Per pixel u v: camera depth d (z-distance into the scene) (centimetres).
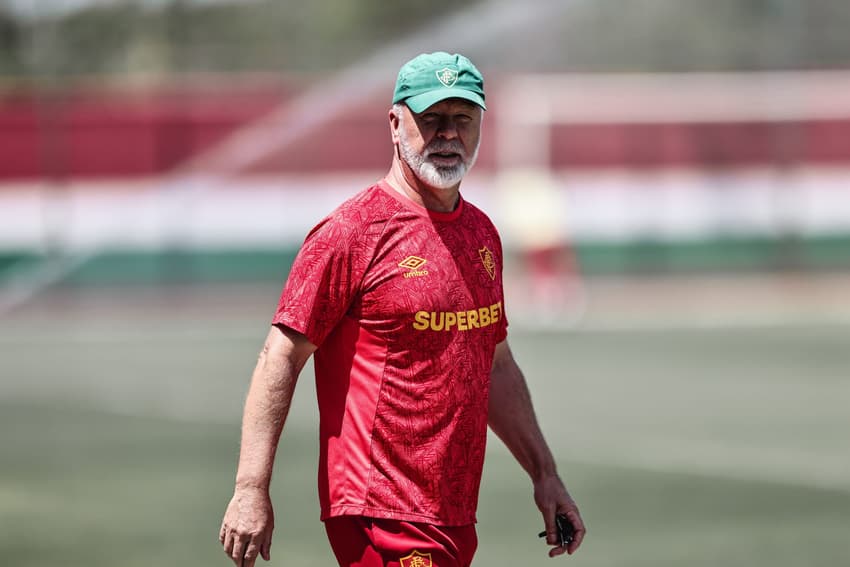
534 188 9612
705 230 10044
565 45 11994
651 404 4962
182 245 9644
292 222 9806
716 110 10169
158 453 4041
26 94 10344
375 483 1416
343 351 1423
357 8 11931
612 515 3155
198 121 9862
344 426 1426
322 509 1464
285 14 11819
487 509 3216
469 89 1387
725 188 10125
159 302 9456
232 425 4566
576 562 2669
